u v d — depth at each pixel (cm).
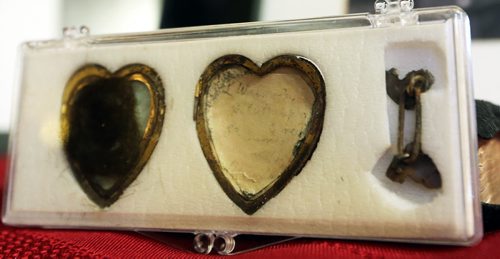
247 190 12
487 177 12
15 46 23
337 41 12
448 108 12
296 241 12
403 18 12
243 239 13
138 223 13
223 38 13
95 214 13
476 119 12
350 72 12
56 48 14
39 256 12
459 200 11
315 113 12
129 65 13
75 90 14
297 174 12
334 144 12
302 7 19
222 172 13
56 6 22
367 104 12
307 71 12
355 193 12
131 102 13
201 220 13
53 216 14
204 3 20
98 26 21
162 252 12
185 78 13
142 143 13
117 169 13
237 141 13
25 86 14
